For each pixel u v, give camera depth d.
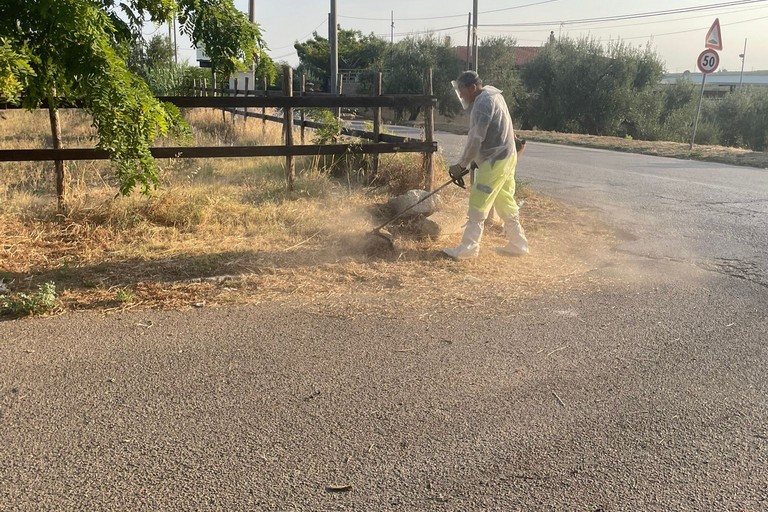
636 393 3.51
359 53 57.28
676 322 4.57
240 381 3.55
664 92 41.81
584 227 7.60
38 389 3.42
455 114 42.19
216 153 7.76
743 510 2.56
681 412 3.31
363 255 6.03
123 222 6.67
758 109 40.47
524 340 4.19
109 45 5.33
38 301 4.49
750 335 4.36
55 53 5.09
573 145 20.27
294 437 3.01
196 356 3.85
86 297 4.81
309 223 6.99
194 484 2.65
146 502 2.53
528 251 6.32
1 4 4.91
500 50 41.69
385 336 4.21
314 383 3.54
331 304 4.79
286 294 4.99
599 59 38.91
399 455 2.88
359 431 3.07
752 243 6.92
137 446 2.91
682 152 16.59
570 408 3.33
